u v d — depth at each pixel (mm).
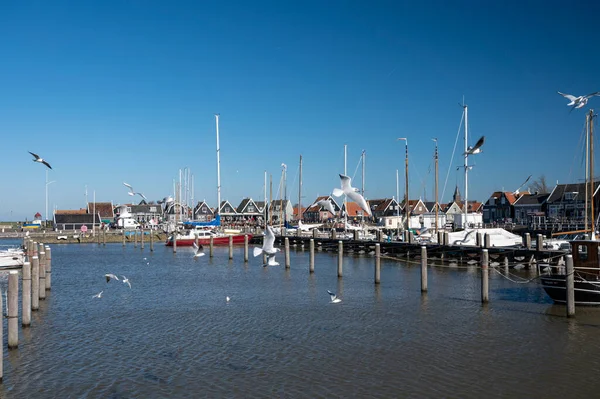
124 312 30594
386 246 60500
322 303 32562
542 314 28422
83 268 55500
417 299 33344
